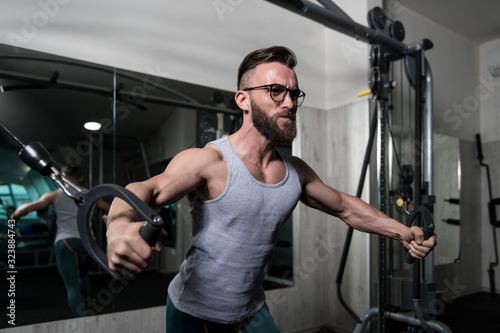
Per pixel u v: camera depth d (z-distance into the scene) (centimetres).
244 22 263
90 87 203
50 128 191
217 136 245
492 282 355
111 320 200
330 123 301
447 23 363
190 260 102
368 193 264
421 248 97
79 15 200
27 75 185
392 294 202
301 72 293
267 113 92
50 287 187
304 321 274
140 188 71
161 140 224
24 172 185
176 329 106
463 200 368
